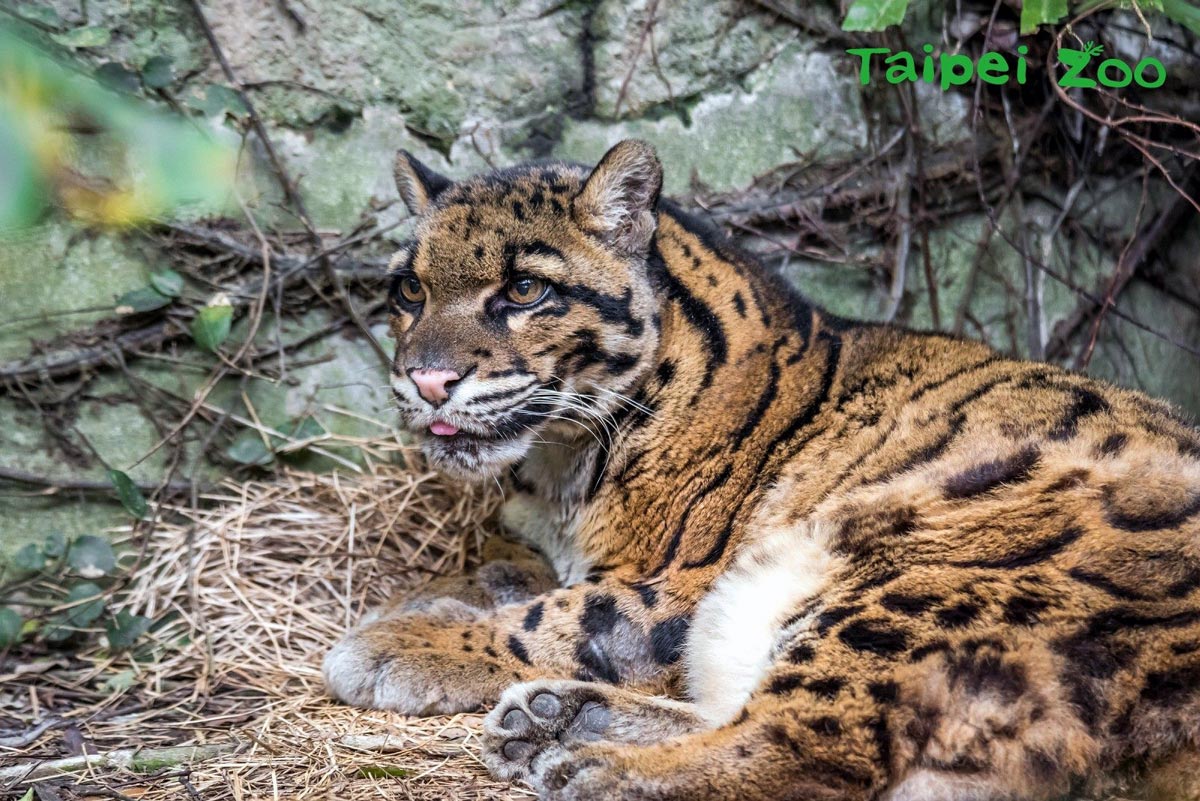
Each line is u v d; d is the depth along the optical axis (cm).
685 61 1272
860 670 678
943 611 693
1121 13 1386
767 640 771
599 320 919
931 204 1359
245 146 1160
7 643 1030
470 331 893
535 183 956
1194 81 1441
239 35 1145
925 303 1368
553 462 1012
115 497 1139
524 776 770
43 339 1116
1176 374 1484
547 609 923
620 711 808
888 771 648
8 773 795
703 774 659
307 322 1209
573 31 1245
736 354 950
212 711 930
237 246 1165
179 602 1071
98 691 987
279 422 1199
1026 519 738
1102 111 1391
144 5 1112
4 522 1107
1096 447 783
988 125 1373
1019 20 1344
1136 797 639
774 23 1298
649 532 943
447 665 895
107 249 1129
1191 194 1462
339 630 1069
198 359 1169
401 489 1184
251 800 738
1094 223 1431
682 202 1279
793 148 1312
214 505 1168
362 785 758
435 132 1223
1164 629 658
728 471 927
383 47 1195
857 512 805
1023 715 642
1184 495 727
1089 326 1427
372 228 1210
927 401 886
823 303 1332
